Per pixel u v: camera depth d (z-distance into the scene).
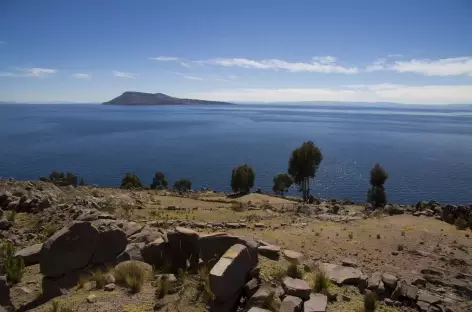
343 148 172.62
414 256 14.79
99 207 22.27
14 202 18.38
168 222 19.41
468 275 12.73
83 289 9.81
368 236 17.52
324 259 13.78
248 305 9.01
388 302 10.32
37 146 176.50
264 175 117.62
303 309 9.03
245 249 10.40
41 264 10.09
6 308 8.65
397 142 198.25
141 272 10.33
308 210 28.64
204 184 106.62
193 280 10.16
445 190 95.62
